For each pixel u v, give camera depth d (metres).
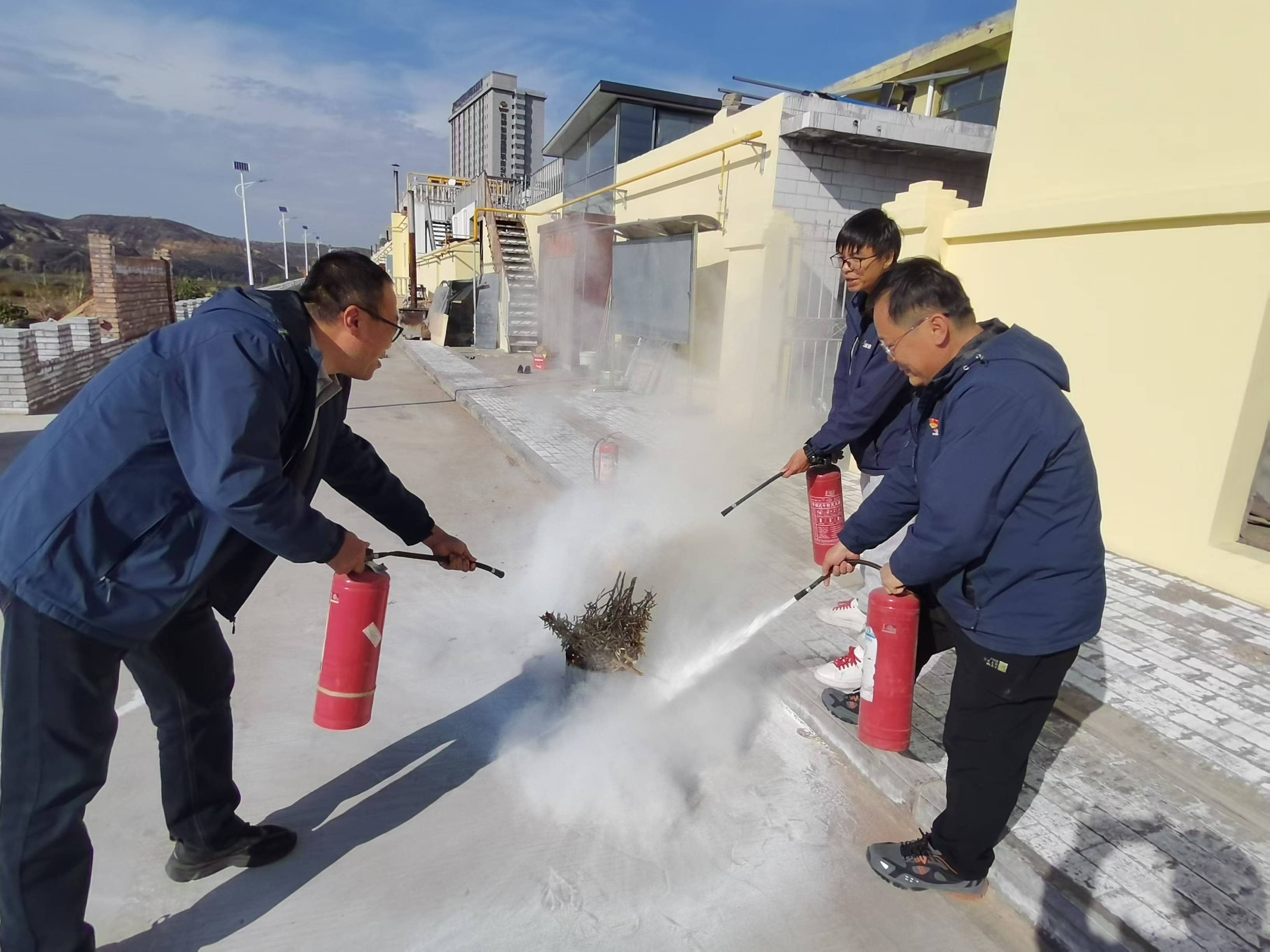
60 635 1.74
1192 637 3.87
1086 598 1.96
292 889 2.29
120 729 3.03
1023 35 5.31
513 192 21.45
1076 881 2.27
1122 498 4.93
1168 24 4.41
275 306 1.89
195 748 2.17
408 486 6.63
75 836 1.86
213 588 2.16
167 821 2.23
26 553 1.70
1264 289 4.09
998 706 2.05
